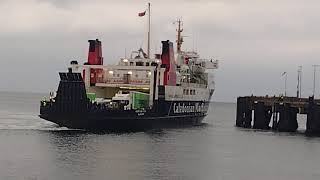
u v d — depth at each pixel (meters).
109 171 95.75
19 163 100.88
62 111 150.38
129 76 176.62
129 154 115.31
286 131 188.25
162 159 111.12
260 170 104.69
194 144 139.00
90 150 118.62
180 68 192.62
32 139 134.62
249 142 150.38
